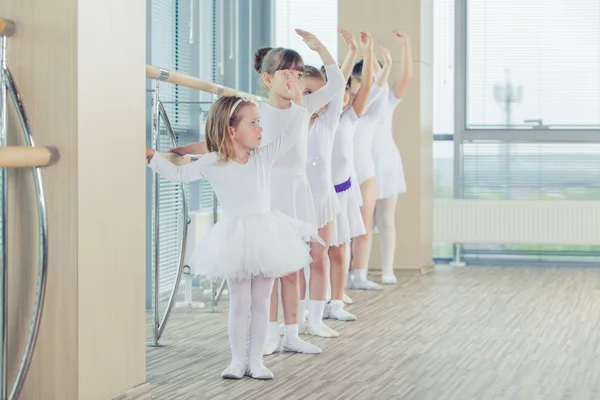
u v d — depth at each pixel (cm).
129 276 350
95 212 328
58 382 322
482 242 892
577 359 450
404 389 384
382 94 656
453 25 908
